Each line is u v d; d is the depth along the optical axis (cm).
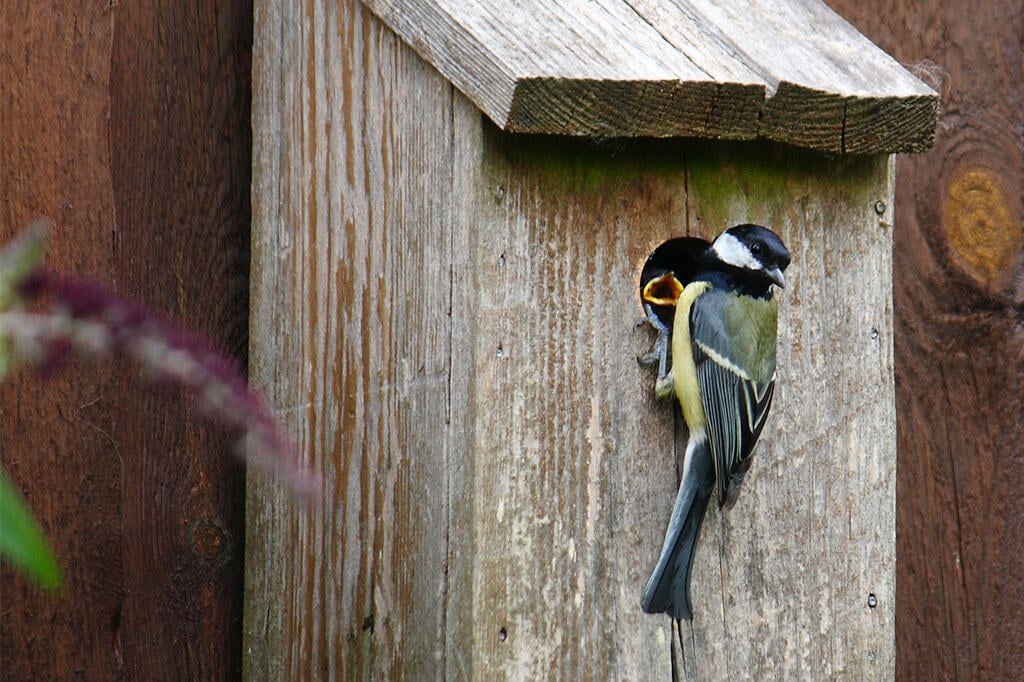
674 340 671
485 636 598
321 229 670
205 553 711
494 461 600
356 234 651
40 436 675
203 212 714
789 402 679
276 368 697
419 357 620
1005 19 818
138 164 698
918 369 807
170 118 706
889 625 695
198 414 707
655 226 643
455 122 596
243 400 344
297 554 684
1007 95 817
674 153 646
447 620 605
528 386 610
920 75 812
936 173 809
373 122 639
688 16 655
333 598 665
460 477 600
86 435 684
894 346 799
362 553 650
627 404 639
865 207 689
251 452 706
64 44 682
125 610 691
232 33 722
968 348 810
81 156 684
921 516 806
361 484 650
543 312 613
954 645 807
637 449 642
